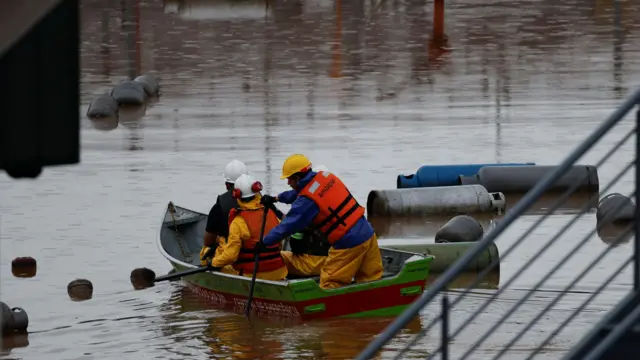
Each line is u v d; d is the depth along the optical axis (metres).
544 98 63.50
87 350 26.19
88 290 31.00
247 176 29.52
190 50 87.19
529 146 50.50
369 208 40.44
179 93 68.56
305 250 30.11
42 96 11.45
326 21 104.00
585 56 79.75
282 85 70.44
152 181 45.28
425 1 119.12
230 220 29.58
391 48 86.19
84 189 44.19
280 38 93.12
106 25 102.75
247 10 113.38
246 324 27.92
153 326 27.92
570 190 16.31
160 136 55.12
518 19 102.38
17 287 31.66
